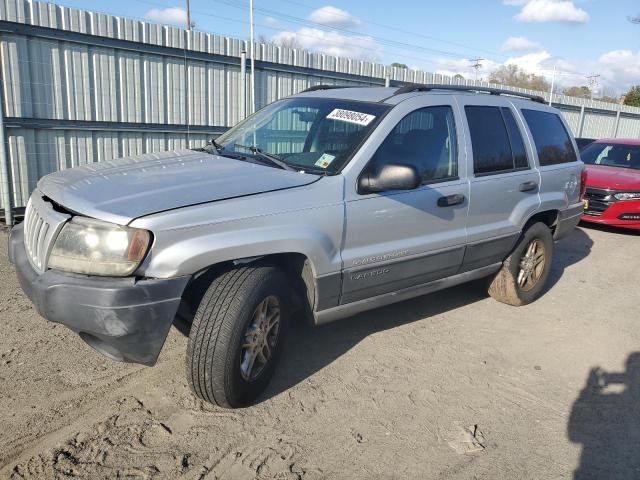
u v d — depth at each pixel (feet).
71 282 9.25
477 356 14.34
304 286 11.67
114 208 9.54
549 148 18.28
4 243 21.45
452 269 14.88
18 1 23.15
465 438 10.76
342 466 9.70
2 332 13.67
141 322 9.29
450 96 14.89
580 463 10.26
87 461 9.27
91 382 11.68
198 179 11.01
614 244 28.50
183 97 30.01
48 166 25.54
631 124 76.23
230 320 10.03
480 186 14.98
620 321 17.60
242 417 10.84
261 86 33.65
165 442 9.93
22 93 24.08
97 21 25.73
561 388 13.02
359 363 13.43
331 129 13.12
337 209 11.55
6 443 9.54
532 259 17.97
